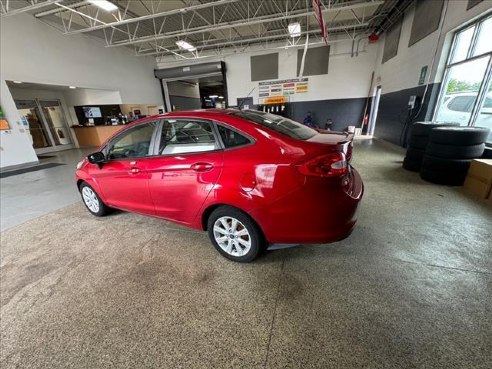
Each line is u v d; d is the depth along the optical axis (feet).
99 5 17.52
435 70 16.55
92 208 9.50
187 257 6.57
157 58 39.04
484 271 5.43
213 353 3.98
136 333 4.41
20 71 21.12
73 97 32.19
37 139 29.07
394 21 24.29
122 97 32.35
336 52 31.86
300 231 5.11
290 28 23.66
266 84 35.45
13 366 3.95
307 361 3.76
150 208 7.27
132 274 6.02
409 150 13.82
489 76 12.55
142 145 7.03
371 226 7.63
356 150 21.15
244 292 5.21
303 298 4.95
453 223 7.59
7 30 20.13
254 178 5.11
